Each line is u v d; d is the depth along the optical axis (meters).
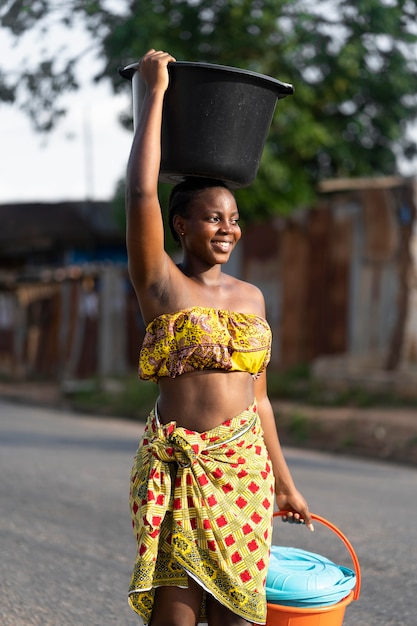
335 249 17.55
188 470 3.00
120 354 22.27
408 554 6.11
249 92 3.14
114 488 8.41
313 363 17.59
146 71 3.08
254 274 19.56
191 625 3.04
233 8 15.97
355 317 17.16
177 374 3.08
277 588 3.22
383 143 20.66
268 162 17.81
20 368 24.94
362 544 6.36
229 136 3.14
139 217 2.98
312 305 18.11
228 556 2.99
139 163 2.99
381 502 7.92
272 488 3.12
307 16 16.33
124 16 14.66
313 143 18.38
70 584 5.40
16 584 5.38
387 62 18.53
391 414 13.16
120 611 4.93
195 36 16.19
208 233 3.12
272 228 18.98
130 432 13.70
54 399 19.31
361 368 15.75
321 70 18.25
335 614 3.27
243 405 3.12
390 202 16.22
